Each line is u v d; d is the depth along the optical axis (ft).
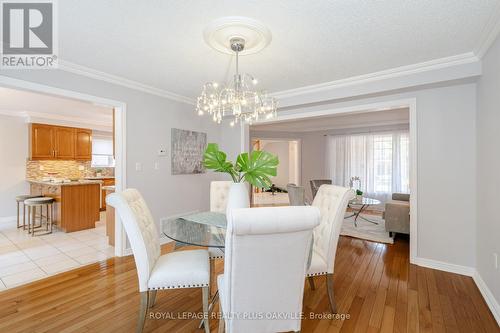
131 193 6.58
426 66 8.56
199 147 14.03
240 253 3.95
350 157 22.25
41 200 13.88
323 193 7.80
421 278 8.52
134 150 10.87
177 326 6.14
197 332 5.91
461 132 8.71
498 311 6.30
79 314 6.51
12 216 16.61
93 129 20.76
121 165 10.42
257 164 6.35
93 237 13.42
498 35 6.37
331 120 19.67
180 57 8.24
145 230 6.21
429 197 9.33
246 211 3.73
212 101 7.97
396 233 13.96
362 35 6.80
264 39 6.66
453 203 8.89
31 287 7.91
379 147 21.04
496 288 6.57
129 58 8.34
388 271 9.14
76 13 5.86
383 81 9.48
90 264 9.76
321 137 24.02
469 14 5.86
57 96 8.79
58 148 18.34
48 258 10.37
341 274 8.93
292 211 3.88
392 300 7.21
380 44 7.30
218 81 10.52
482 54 7.50
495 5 5.53
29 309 6.71
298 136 24.81
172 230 6.76
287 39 7.00
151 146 11.58
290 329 4.59
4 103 14.30
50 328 5.95
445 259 9.08
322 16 5.93
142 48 7.62
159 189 11.94
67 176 19.79
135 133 10.91
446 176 8.99
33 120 17.07
